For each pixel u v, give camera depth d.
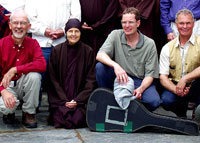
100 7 4.55
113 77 3.84
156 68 3.79
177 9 4.50
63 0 4.36
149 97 3.67
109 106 3.54
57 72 3.92
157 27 4.88
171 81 3.86
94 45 4.62
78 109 3.75
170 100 3.78
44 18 4.32
